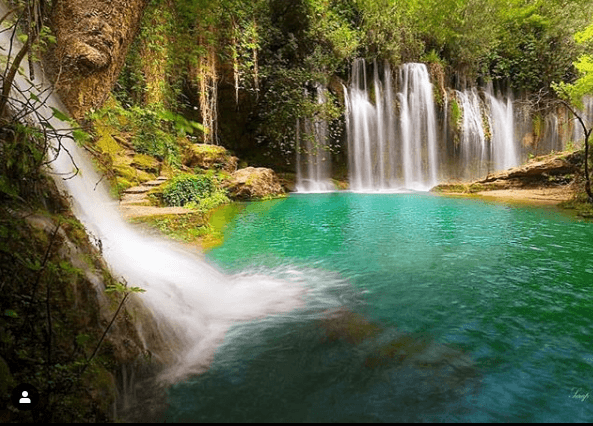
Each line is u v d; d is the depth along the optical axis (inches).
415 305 188.5
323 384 122.0
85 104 231.1
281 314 176.7
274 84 736.3
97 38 222.4
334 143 839.7
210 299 191.2
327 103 748.0
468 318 173.6
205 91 608.7
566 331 160.9
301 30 751.7
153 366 123.9
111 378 107.0
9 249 103.7
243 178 615.5
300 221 422.9
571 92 621.0
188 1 466.0
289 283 221.3
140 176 440.5
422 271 244.2
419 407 111.2
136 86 480.1
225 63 657.6
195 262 244.5
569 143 802.8
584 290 209.5
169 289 174.6
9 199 116.9
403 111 866.8
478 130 934.4
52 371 94.9
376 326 164.7
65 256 119.0
